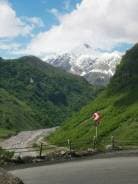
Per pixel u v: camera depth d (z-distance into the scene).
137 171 48.34
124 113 145.12
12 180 32.31
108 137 125.31
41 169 53.31
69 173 48.56
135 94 166.88
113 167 52.69
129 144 94.19
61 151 67.00
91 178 44.00
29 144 159.75
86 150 70.81
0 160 57.59
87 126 151.12
